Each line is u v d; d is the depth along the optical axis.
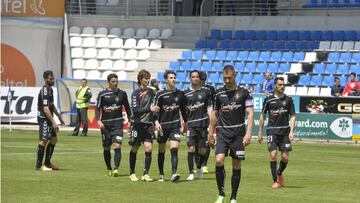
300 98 59.00
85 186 29.06
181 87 75.25
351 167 39.09
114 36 82.25
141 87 31.27
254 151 49.12
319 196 27.41
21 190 27.66
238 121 24.72
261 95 59.81
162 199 25.67
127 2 84.19
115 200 25.30
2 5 76.06
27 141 52.47
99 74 80.12
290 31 79.31
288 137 30.38
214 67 76.31
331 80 70.94
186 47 81.06
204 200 25.61
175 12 85.00
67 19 83.75
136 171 35.31
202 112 32.72
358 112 56.97
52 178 31.58
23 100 69.88
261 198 26.58
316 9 81.69
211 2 86.00
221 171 24.73
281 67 74.25
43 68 77.50
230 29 82.44
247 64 75.56
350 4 80.12
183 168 37.38
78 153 44.06
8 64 76.44
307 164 40.56
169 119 31.20
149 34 82.81
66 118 69.56
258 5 84.00
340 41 76.00
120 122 32.72
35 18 77.00
